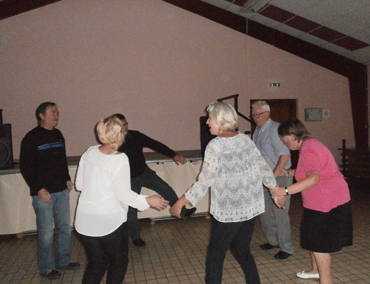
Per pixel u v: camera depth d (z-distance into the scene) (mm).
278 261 2893
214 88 5988
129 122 5664
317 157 2041
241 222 1844
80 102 5453
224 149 1837
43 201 2574
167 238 3641
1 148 3656
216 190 1852
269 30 6070
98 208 1814
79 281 2645
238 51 6062
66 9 5352
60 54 5355
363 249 3105
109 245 1856
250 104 6207
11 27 5176
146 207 1929
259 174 1958
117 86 5586
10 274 2822
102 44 5504
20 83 5242
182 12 5793
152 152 5125
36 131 2633
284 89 6320
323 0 4492
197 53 5883
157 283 2566
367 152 5871
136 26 5621
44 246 2650
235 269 2756
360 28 5020
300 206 4871
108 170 1827
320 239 2041
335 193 2047
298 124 2232
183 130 5875
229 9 5789
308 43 6188
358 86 6441
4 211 3674
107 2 5496
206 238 3604
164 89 5770
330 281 2131
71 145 5449
